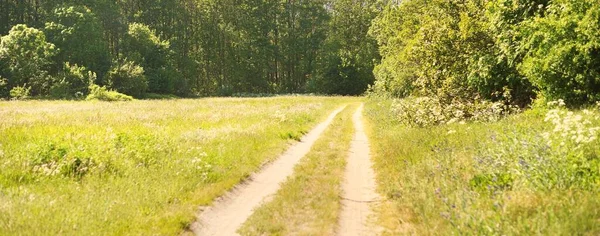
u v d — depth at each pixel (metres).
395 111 22.48
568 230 4.58
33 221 5.95
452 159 9.09
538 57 14.40
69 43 69.38
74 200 7.13
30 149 10.15
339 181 9.77
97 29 74.19
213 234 6.56
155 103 37.81
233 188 9.05
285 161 12.52
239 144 13.77
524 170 6.57
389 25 45.16
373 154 13.91
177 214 6.88
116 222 6.28
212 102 41.31
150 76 79.56
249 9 98.06
